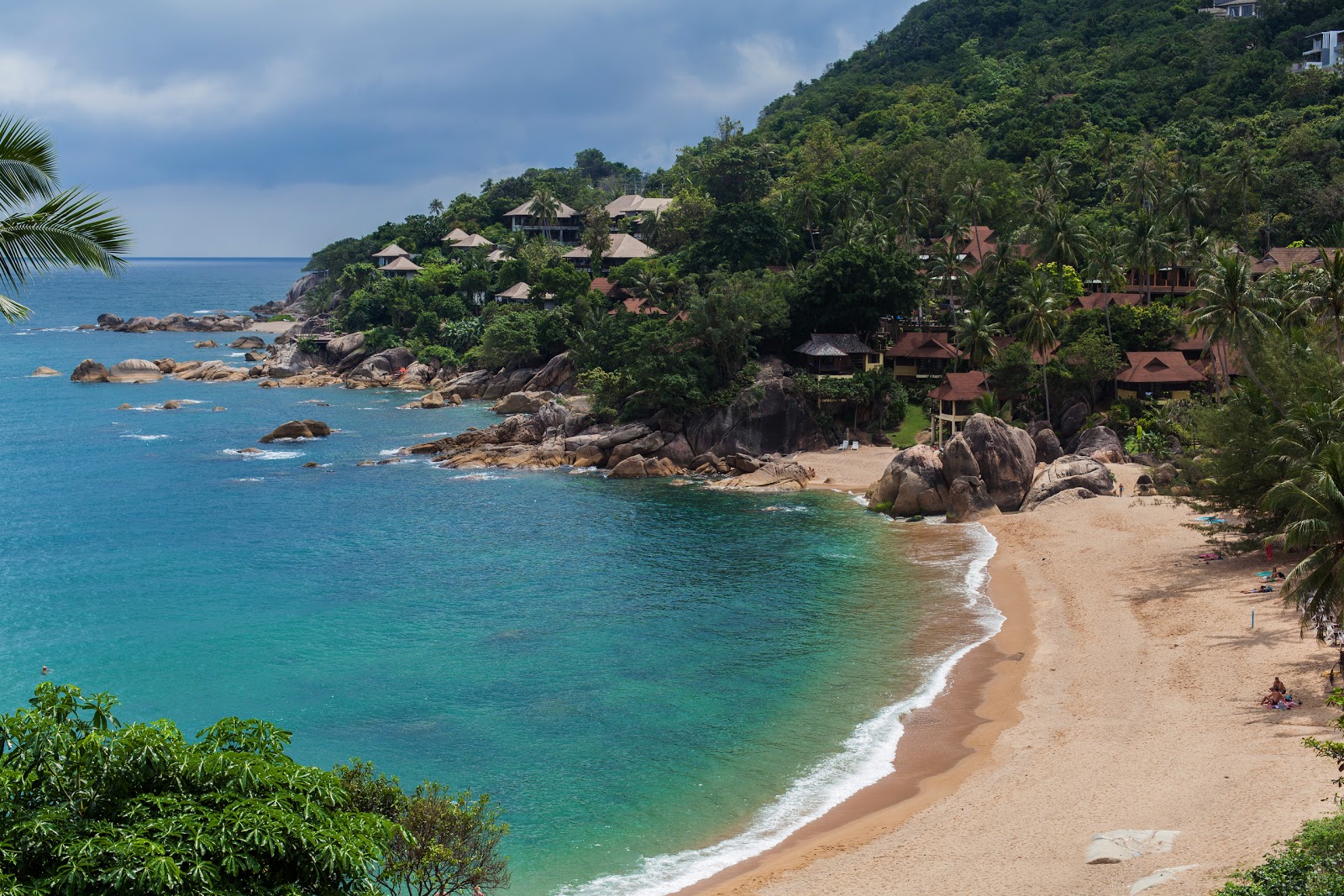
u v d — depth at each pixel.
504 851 39.03
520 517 93.12
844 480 105.62
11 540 85.69
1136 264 120.69
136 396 168.38
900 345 127.44
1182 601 62.31
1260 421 65.75
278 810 20.92
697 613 66.81
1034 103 198.88
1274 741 41.38
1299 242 141.12
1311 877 27.36
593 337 139.38
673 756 46.94
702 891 35.75
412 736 49.22
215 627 64.94
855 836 39.03
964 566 76.00
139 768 21.28
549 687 55.00
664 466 111.62
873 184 162.25
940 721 49.75
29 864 19.39
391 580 74.75
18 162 21.09
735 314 117.38
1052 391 113.88
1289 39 195.38
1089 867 33.00
